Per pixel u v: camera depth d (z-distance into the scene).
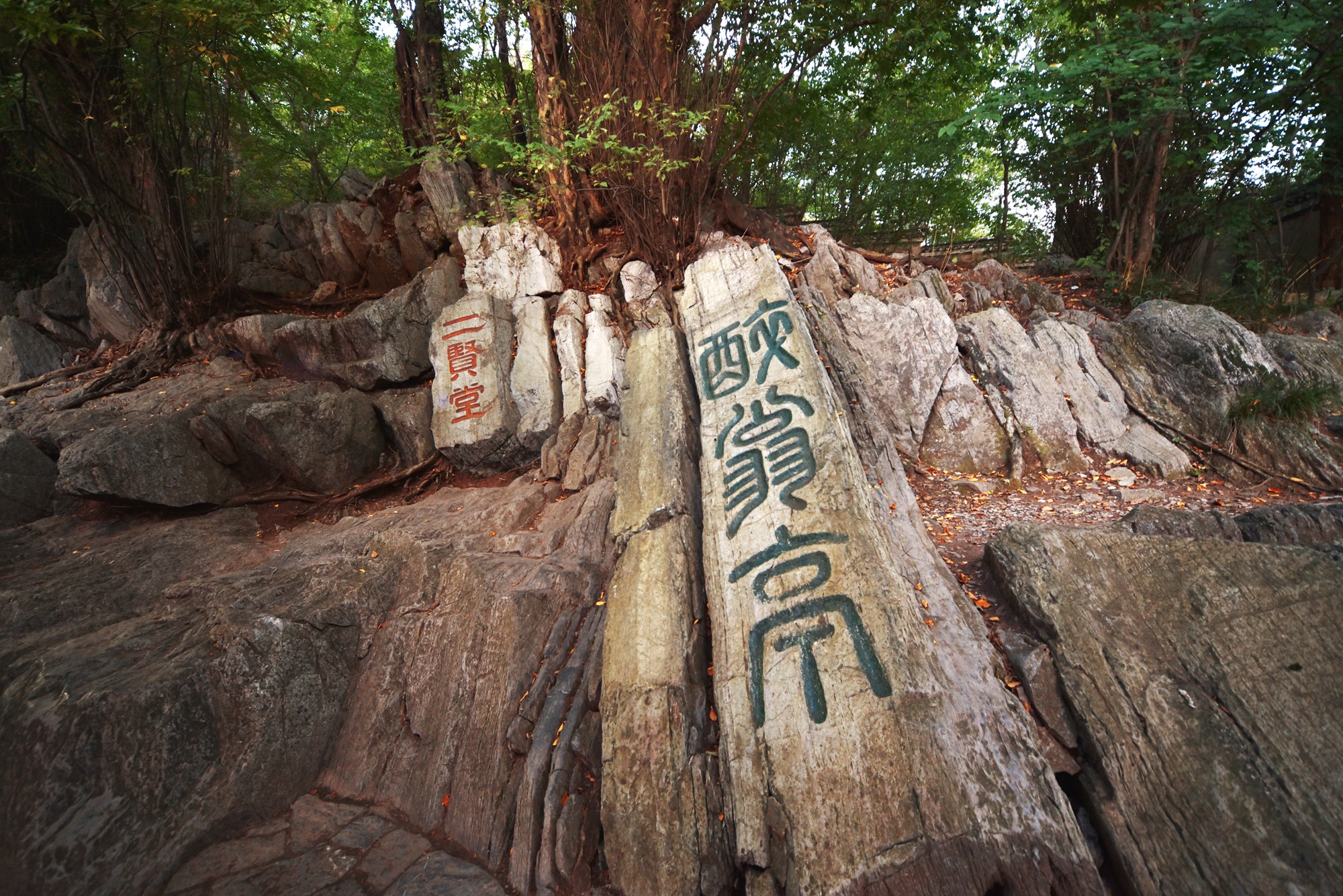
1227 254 6.73
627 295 6.52
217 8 6.11
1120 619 2.88
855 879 2.29
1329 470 4.37
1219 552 2.94
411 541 4.67
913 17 6.16
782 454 3.86
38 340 8.04
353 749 3.81
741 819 2.62
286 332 6.70
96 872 3.07
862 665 2.80
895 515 3.73
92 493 5.23
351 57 9.53
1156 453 4.83
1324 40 4.91
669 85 6.12
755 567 3.38
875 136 7.68
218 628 3.92
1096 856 2.40
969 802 2.35
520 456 5.91
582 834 2.99
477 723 3.54
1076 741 2.65
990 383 5.41
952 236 7.89
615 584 3.69
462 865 3.10
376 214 8.00
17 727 3.44
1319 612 2.62
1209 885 2.14
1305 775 2.24
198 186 7.55
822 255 6.40
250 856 3.23
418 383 6.72
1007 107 6.26
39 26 5.04
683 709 3.02
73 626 4.26
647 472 4.22
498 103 7.33
